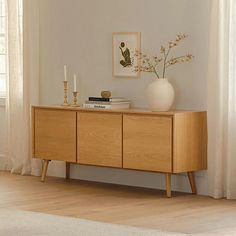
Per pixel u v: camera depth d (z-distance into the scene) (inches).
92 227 220.8
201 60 275.7
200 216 238.2
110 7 299.0
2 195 274.5
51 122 298.4
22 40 324.2
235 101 263.9
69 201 263.1
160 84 273.4
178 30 281.0
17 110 328.5
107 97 290.7
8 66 328.5
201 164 274.8
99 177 306.5
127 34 293.9
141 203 259.8
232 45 262.8
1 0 341.4
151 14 287.7
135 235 209.8
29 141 323.3
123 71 296.5
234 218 235.8
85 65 308.2
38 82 320.8
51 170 321.1
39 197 270.5
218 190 268.4
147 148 270.8
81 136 289.3
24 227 221.6
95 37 304.3
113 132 279.7
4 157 336.2
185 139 268.1
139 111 272.2
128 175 297.7
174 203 259.9
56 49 316.2
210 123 270.1
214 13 266.2
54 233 213.9
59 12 314.2
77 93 311.3
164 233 212.4
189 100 279.6
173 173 272.1
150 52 288.8
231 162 265.7
